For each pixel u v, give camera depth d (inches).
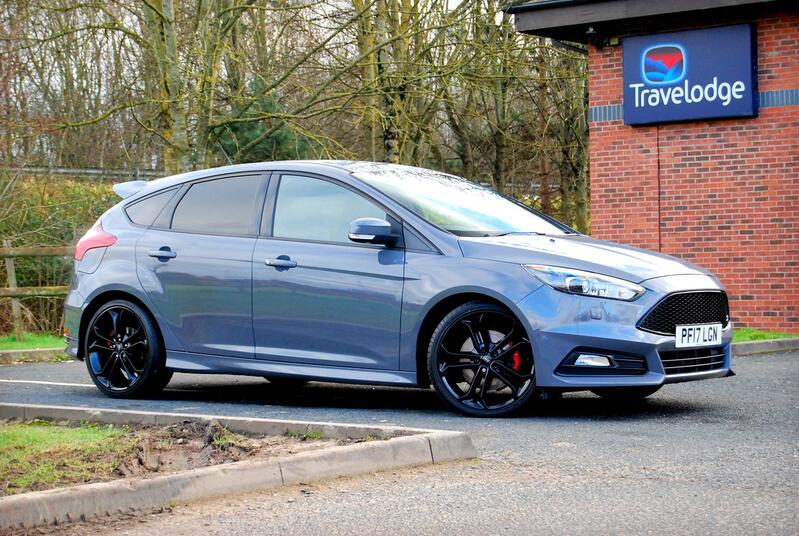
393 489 173.9
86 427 233.9
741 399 286.0
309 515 157.1
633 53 568.7
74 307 316.8
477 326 256.7
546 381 246.1
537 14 584.1
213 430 216.7
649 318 244.5
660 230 569.0
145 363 303.3
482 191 305.1
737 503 161.8
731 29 541.3
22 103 681.0
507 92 1218.6
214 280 290.5
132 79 819.4
